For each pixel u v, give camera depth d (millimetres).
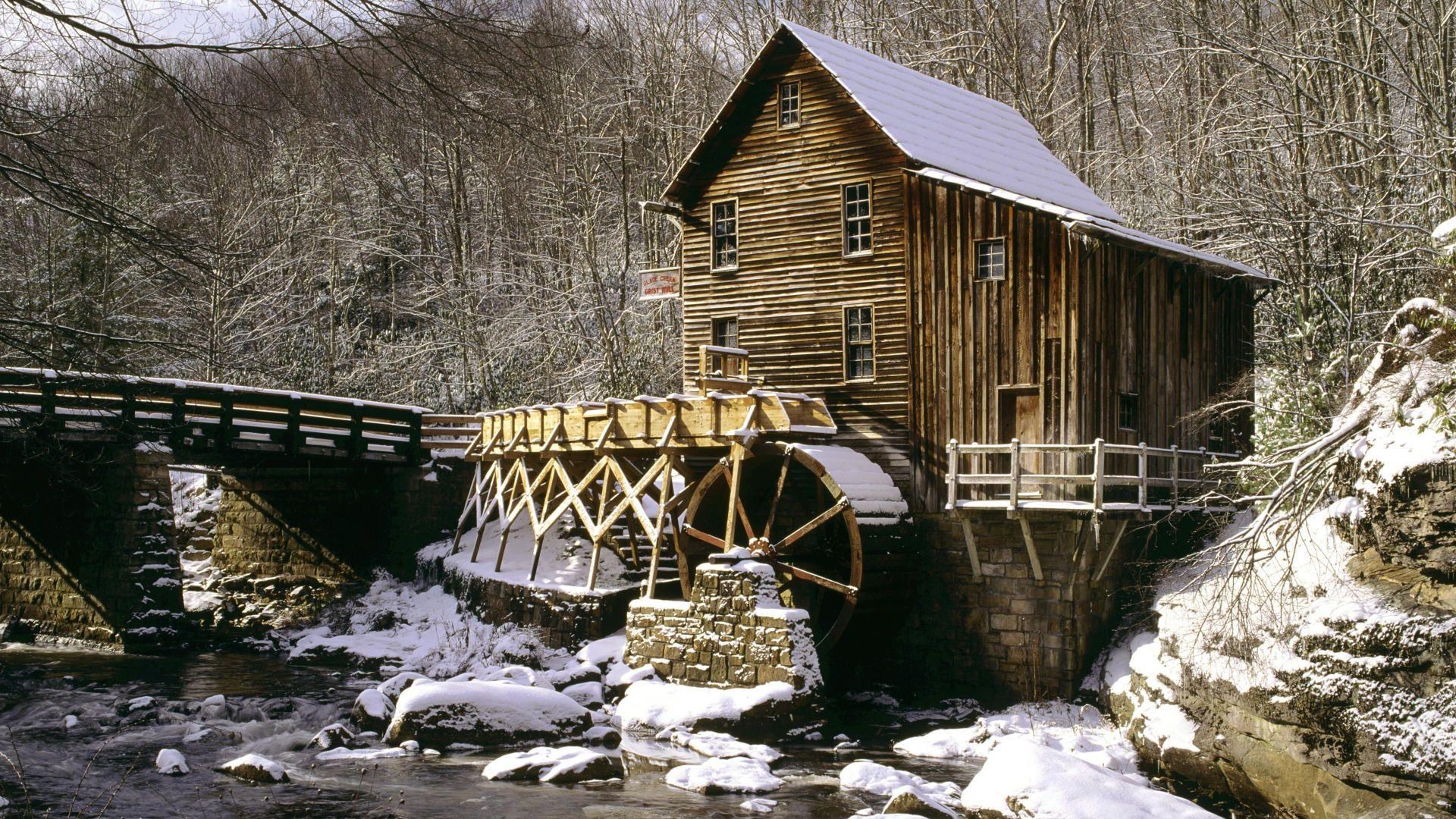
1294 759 12602
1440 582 12531
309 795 12766
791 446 19438
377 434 29109
